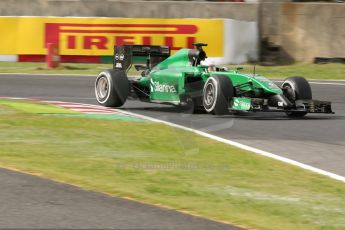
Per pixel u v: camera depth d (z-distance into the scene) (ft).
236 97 140.26
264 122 140.87
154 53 158.30
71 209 67.00
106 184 79.25
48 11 306.96
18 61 282.15
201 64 149.38
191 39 279.28
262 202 77.00
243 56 290.15
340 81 246.88
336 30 302.45
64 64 278.67
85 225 61.87
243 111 137.59
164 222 64.23
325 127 136.36
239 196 79.20
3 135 116.57
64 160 95.66
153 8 303.07
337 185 87.25
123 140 115.03
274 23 305.32
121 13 304.50
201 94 141.59
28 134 118.32
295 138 122.01
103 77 160.04
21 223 61.72
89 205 68.85
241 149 109.19
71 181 79.10
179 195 77.92
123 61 160.76
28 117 138.00
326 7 302.66
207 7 301.02
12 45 281.74
